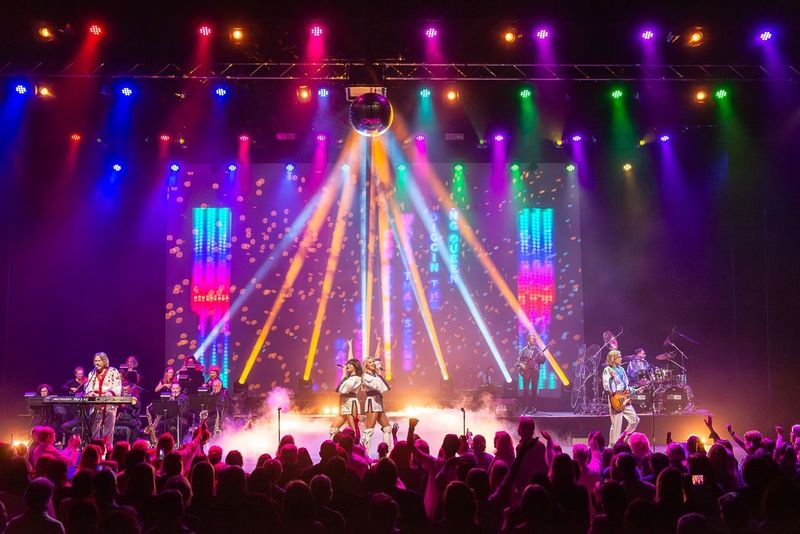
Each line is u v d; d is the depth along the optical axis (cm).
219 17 1184
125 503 483
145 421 1619
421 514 451
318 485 446
